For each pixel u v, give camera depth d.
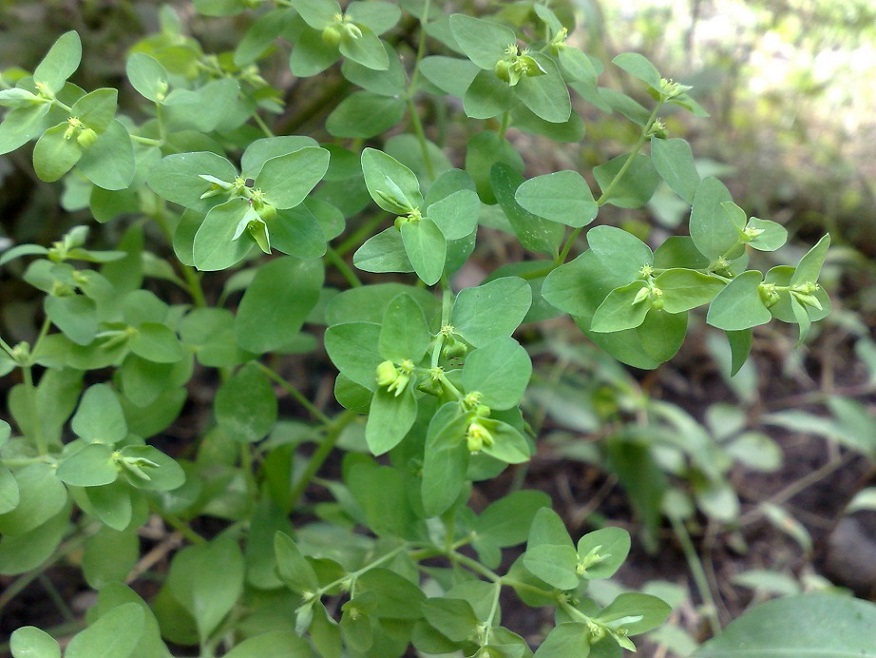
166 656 0.16
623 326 0.14
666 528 0.31
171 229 0.21
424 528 0.18
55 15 0.27
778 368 0.38
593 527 0.31
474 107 0.16
